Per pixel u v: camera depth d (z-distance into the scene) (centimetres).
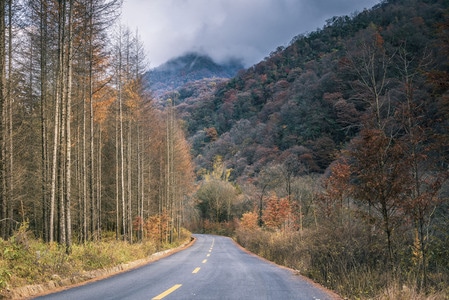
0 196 1697
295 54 13100
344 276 997
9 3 1723
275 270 1491
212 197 8788
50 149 2536
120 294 796
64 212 1478
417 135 1121
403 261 1224
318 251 1371
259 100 12512
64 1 1548
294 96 8406
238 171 9412
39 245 1425
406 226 1235
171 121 4119
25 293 833
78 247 1595
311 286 1020
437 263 1261
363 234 1265
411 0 4562
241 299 741
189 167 5462
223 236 7488
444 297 748
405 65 1373
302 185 3878
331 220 1423
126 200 3475
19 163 2348
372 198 956
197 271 1350
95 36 2030
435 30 1253
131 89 2609
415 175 1088
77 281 1072
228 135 11712
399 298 720
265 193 5219
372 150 948
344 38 9094
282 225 3356
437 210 1359
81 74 2116
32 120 2580
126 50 2530
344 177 1305
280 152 7250
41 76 2069
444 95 1166
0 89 1678
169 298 741
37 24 1920
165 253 2680
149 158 3725
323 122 6050
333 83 6294
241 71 16038
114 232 3856
